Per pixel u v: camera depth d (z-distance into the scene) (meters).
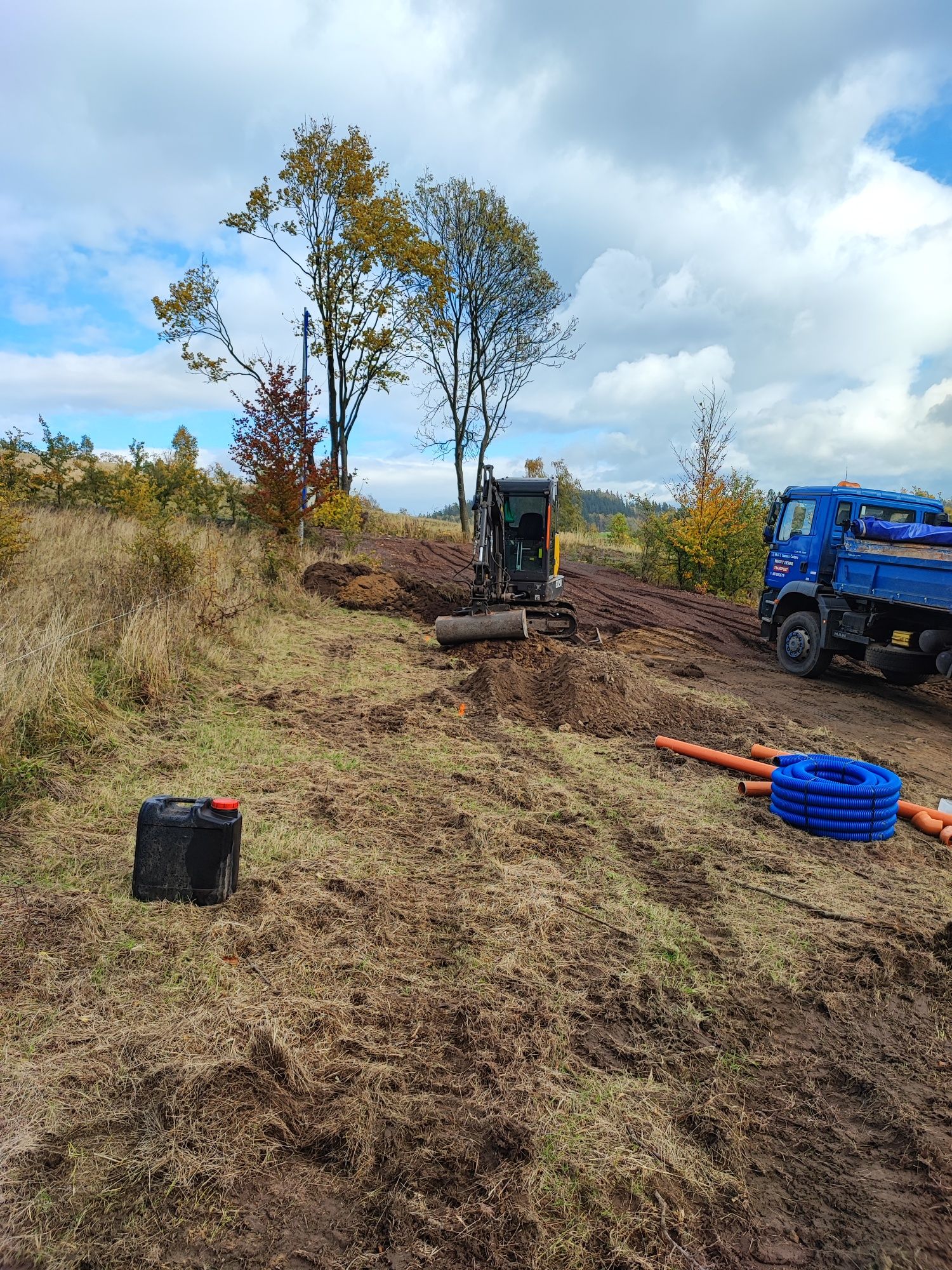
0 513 9.34
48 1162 2.48
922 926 4.57
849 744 8.48
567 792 6.31
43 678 6.39
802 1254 2.44
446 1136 2.74
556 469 43.81
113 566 10.13
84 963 3.52
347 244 27.41
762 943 4.27
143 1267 2.21
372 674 9.71
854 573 11.61
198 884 4.06
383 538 27.64
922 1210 2.63
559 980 3.75
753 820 6.08
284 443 17.33
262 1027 3.12
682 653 13.79
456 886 4.64
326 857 4.80
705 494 23.00
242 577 13.39
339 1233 2.37
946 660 9.95
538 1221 2.43
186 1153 2.55
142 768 5.92
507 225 32.62
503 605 13.10
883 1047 3.52
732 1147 2.83
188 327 26.09
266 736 6.96
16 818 4.84
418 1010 3.41
